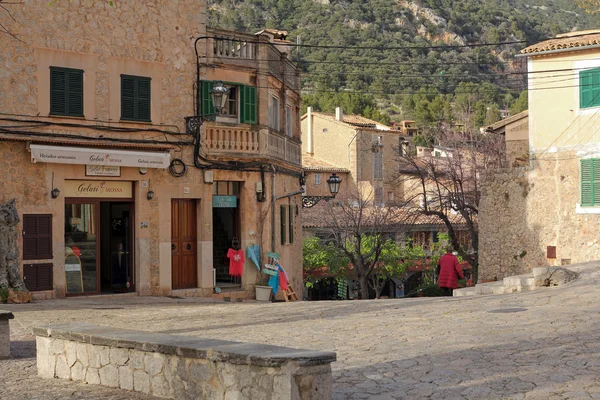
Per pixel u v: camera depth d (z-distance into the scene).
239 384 7.82
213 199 27.78
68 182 24.14
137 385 9.21
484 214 33.59
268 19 134.62
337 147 75.12
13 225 22.17
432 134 80.94
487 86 112.19
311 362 7.35
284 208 30.84
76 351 10.12
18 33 23.00
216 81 27.62
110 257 25.92
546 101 31.58
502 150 48.50
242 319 17.41
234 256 28.05
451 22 147.12
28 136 22.94
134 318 18.25
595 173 30.03
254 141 28.70
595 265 23.45
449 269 24.69
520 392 8.71
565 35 32.25
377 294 51.62
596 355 10.48
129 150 24.98
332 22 131.12
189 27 26.98
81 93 24.23
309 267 50.22
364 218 50.69
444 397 8.64
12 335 15.42
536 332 12.73
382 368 10.38
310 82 114.56
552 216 31.30
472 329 13.49
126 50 25.34
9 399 9.12
